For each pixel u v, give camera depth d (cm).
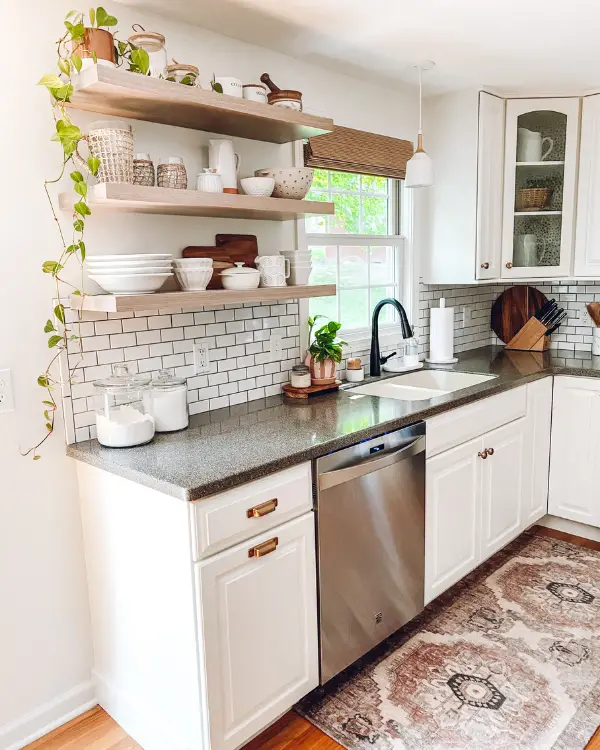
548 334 373
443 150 319
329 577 195
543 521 336
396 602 224
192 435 201
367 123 290
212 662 161
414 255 328
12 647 189
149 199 175
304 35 228
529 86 303
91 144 178
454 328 367
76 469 198
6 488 184
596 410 299
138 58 172
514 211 329
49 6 180
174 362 222
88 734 196
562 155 322
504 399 277
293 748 185
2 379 180
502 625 241
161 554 166
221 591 162
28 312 184
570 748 180
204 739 164
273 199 211
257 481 169
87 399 199
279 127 218
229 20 213
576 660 219
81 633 205
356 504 201
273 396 260
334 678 214
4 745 189
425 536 237
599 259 319
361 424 209
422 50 247
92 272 183
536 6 205
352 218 301
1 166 175
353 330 304
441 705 199
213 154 213
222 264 227
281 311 261
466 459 256
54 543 196
